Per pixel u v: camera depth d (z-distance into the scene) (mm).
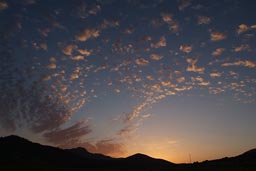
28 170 87750
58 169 98688
